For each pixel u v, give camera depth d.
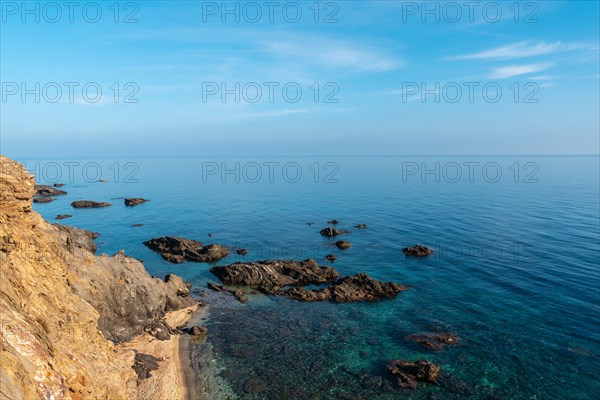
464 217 101.12
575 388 30.97
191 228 93.25
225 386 31.73
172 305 46.00
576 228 84.12
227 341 39.47
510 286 52.62
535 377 32.44
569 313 43.75
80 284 33.44
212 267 62.03
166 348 36.69
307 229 92.19
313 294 51.22
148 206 126.62
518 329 40.69
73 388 18.38
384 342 39.03
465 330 41.00
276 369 34.31
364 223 98.00
